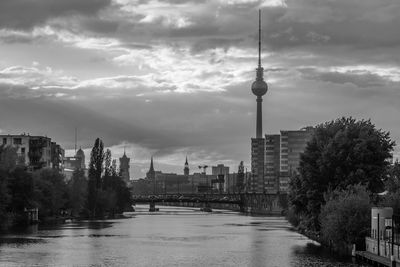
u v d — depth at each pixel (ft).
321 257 457.68
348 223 440.04
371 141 525.34
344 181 508.94
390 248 381.60
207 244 583.17
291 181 564.71
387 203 472.03
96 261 449.48
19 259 452.76
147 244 581.53
